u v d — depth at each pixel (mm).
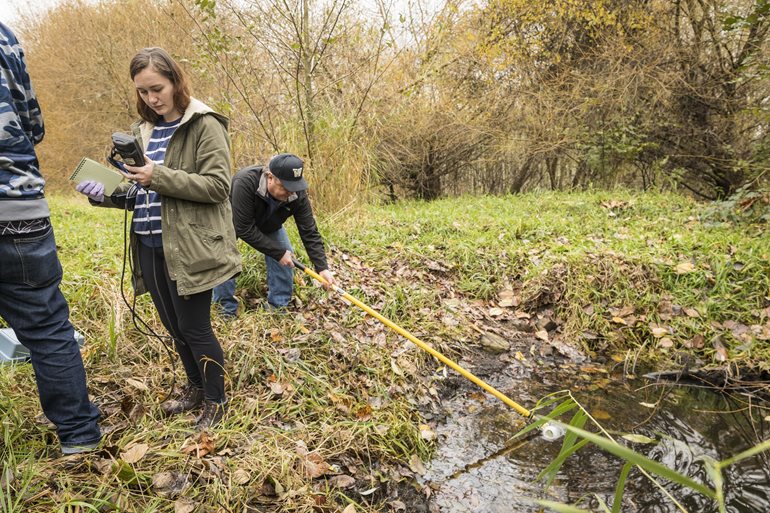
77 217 6957
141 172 2041
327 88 6254
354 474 2488
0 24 1836
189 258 2207
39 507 1916
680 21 7895
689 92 7664
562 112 8773
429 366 3684
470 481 2641
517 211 6762
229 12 5852
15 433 2268
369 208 6535
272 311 3734
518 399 3455
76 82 14102
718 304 4285
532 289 4652
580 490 2582
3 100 1791
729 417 3285
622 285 4566
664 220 6000
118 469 2084
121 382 2834
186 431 2449
